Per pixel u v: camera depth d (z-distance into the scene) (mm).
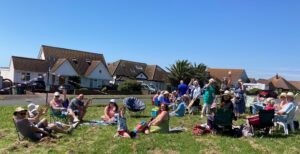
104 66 74750
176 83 74875
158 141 13141
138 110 20594
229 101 15109
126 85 58562
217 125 14516
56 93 17469
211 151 12133
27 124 13289
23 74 65125
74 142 13195
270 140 13797
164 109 14984
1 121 17719
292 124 15453
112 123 17016
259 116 14406
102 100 34062
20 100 32281
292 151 12383
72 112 16969
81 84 72000
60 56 73188
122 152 11875
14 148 12352
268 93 31500
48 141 13172
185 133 14758
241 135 14422
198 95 21500
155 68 88125
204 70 76562
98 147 12438
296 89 116000
